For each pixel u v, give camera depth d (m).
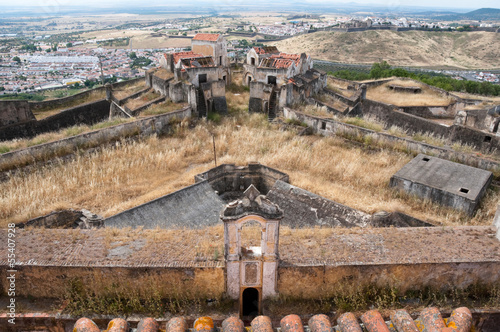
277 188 17.73
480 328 8.59
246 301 9.27
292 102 32.44
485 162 20.52
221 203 17.14
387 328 6.42
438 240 9.66
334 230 10.30
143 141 25.92
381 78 53.50
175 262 8.57
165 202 15.93
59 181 19.67
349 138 26.14
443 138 27.12
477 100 39.69
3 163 19.61
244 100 37.25
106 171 21.16
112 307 8.38
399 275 8.68
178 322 6.66
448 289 8.88
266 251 8.27
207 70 32.75
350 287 8.70
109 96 35.44
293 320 6.65
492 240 9.66
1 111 26.98
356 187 20.20
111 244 9.42
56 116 30.61
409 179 18.59
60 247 9.20
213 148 25.75
